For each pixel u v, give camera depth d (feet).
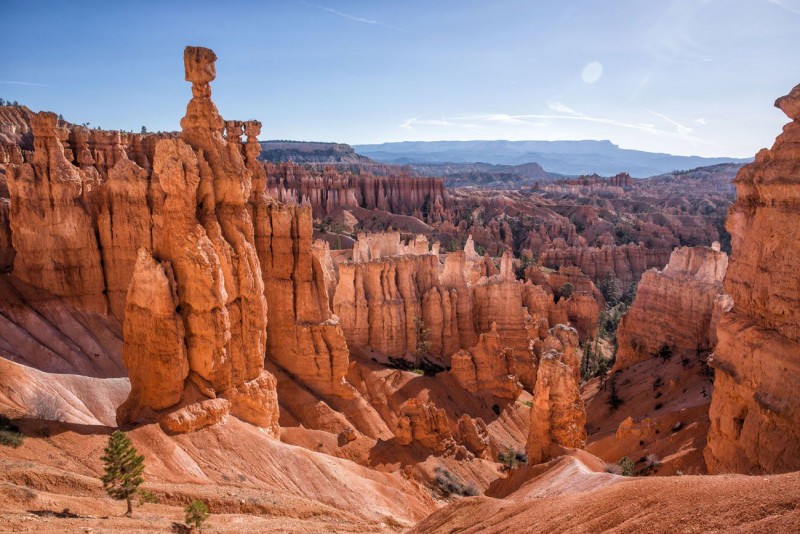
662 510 52.60
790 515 40.68
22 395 136.67
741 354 103.91
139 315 129.18
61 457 103.30
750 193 107.65
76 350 190.49
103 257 209.97
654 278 264.72
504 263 295.07
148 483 104.63
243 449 129.49
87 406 154.61
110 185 209.05
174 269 133.69
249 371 148.77
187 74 146.20
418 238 313.12
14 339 178.91
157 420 124.26
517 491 119.14
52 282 198.80
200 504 89.30
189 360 134.62
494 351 239.30
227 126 185.26
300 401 180.04
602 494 64.54
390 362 239.71
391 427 197.47
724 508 47.52
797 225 93.40
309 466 135.44
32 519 74.79
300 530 100.48
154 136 298.15
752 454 98.07
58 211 200.03
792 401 89.81
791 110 99.40
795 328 91.97
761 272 101.40
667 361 236.63
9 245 214.28
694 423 153.17
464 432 200.34
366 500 133.18
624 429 173.27
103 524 79.82
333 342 192.24
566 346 196.75
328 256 263.90
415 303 260.21
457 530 85.25
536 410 148.66
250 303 148.15
